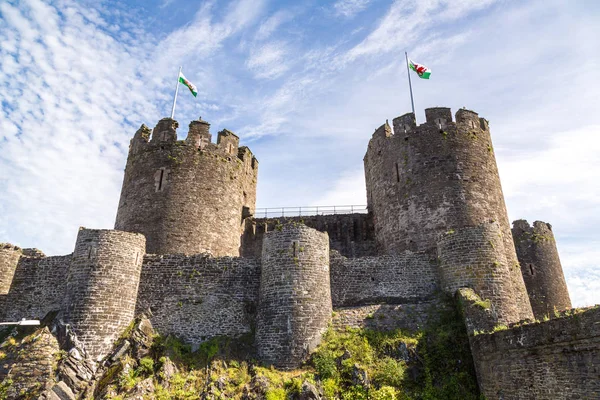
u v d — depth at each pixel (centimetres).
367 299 2877
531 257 4119
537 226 4250
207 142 3678
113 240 2812
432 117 3559
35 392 2288
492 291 2655
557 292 4047
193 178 3506
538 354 1883
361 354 2436
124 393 2320
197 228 3372
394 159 3569
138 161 3628
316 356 2466
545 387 1823
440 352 2386
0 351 2483
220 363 2538
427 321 2612
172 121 3725
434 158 3416
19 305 2919
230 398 2300
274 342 2550
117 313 2670
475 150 3472
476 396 2208
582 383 1672
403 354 2405
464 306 2483
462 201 3262
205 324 2795
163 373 2442
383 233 3506
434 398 2205
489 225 2827
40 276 2992
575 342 1720
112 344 2594
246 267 2967
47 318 2739
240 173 3853
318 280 2738
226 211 3575
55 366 2394
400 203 3416
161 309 2836
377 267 2975
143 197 3456
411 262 2958
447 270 2797
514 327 2030
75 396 2331
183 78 4022
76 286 2667
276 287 2692
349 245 4022
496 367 2103
